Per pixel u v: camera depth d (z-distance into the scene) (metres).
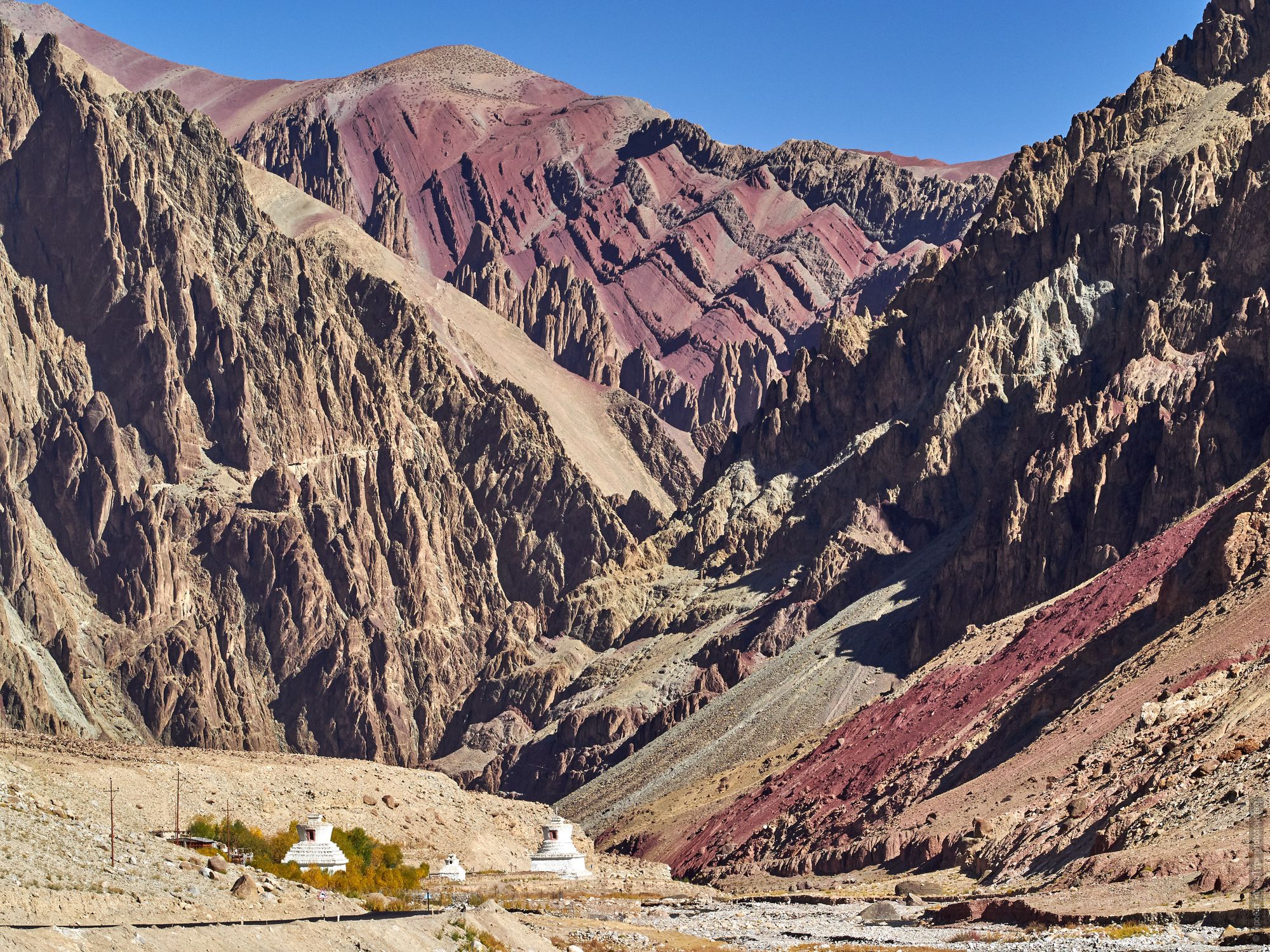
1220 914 77.00
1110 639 151.62
